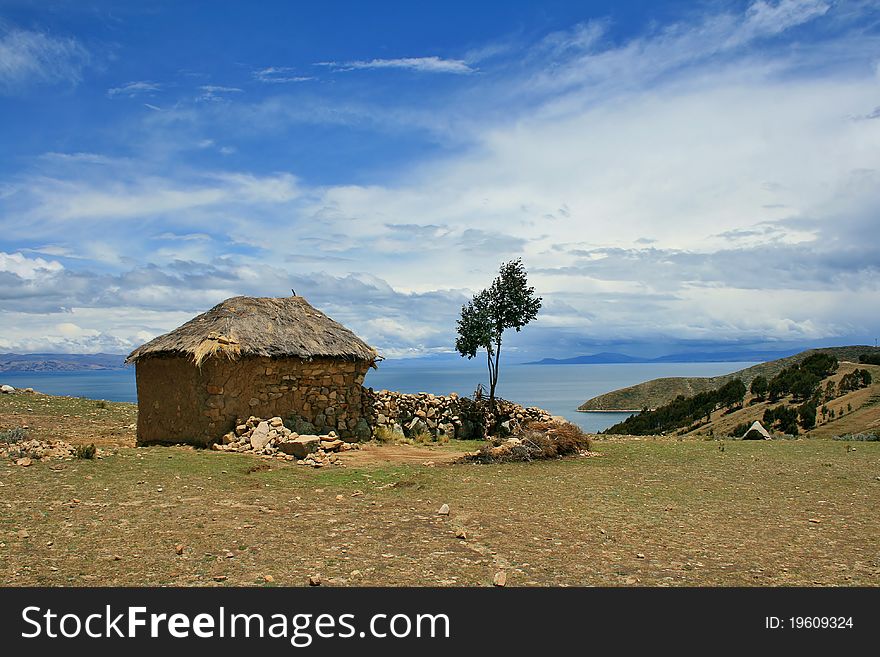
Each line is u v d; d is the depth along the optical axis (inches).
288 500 411.8
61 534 316.8
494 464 587.8
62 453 528.7
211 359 632.4
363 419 768.3
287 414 687.1
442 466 573.3
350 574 268.5
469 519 363.9
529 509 394.0
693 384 4731.8
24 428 723.4
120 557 284.7
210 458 558.6
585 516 377.7
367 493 441.4
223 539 314.8
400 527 343.6
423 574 269.6
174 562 279.9
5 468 471.2
